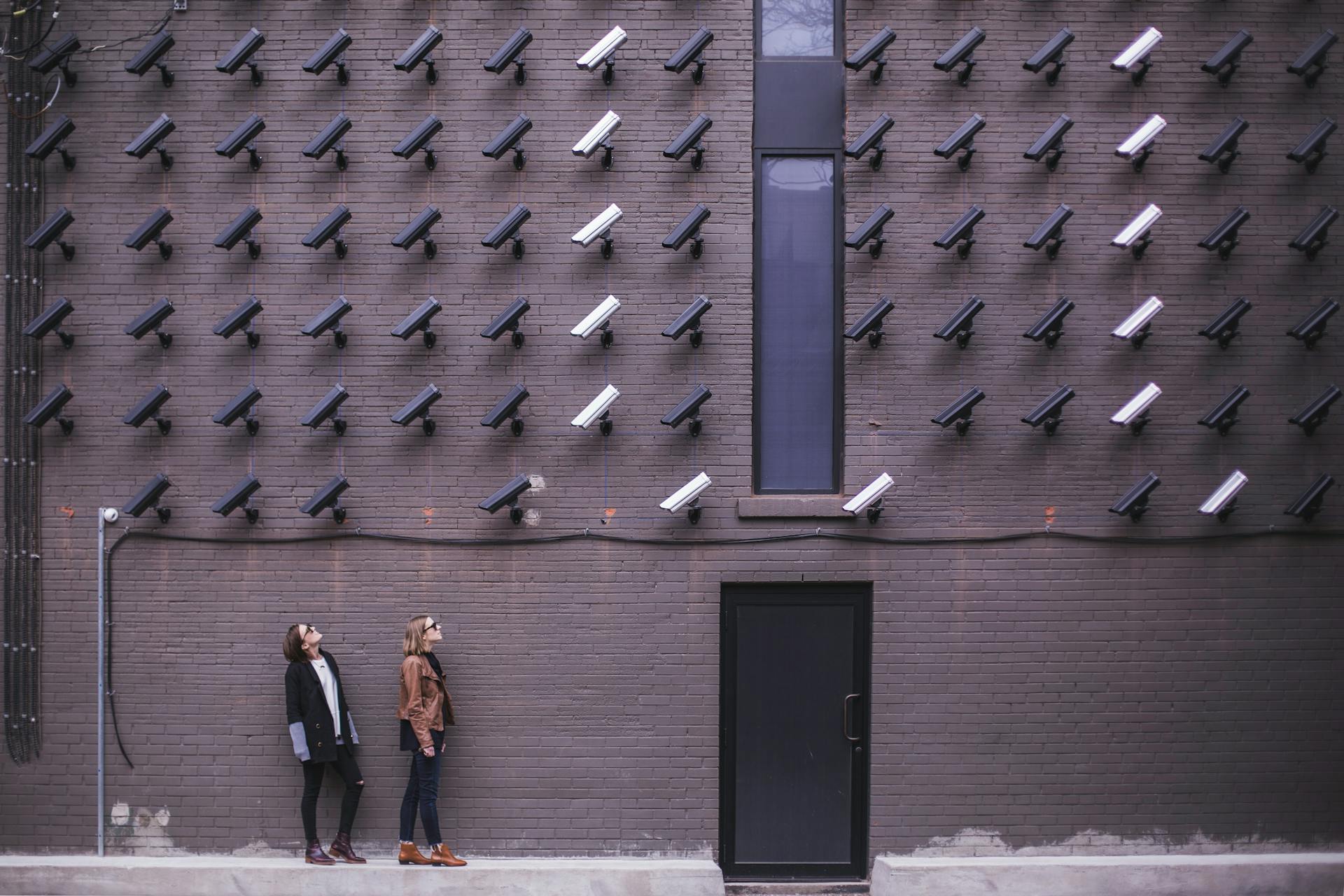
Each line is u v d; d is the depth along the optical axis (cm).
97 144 872
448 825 854
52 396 840
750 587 873
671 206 871
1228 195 881
